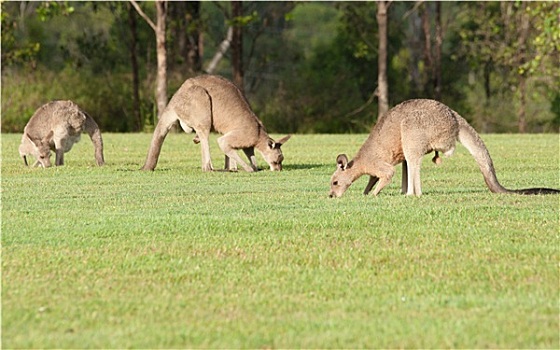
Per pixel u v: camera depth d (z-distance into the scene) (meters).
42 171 28.44
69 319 12.13
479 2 68.12
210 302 12.84
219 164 32.22
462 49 67.38
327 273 14.34
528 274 14.16
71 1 70.75
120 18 66.62
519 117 63.62
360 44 65.62
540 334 11.42
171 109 28.58
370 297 13.04
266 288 13.53
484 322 11.87
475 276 14.09
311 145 41.50
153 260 15.19
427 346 11.07
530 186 24.41
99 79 62.66
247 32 70.38
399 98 68.06
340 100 63.97
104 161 32.19
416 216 18.62
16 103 58.12
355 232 17.22
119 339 11.35
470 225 17.80
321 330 11.63
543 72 61.06
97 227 17.88
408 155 20.97
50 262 15.09
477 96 69.12
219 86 28.36
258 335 11.44
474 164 30.70
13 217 19.14
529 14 57.16
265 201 21.19
